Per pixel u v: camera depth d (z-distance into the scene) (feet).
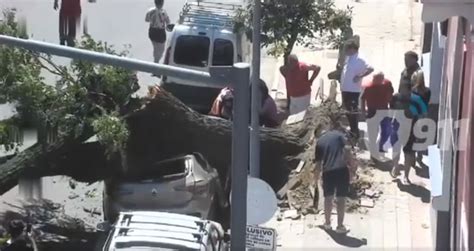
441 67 56.39
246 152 31.35
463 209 37.91
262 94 53.98
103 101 49.11
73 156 49.06
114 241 42.27
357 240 49.49
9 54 48.60
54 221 49.70
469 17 34.45
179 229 43.14
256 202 39.83
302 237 49.52
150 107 48.88
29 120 49.08
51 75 54.19
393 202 52.60
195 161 49.98
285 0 62.08
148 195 49.19
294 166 52.03
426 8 34.53
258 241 40.06
